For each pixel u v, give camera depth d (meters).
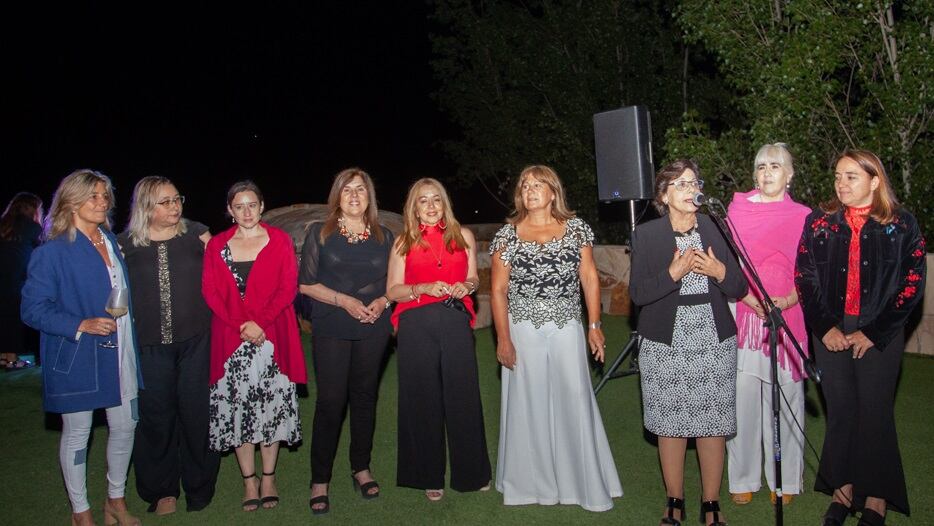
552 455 4.14
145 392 4.03
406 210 4.18
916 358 6.93
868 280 3.63
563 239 3.99
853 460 3.75
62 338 3.64
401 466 4.25
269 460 4.30
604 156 6.98
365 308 4.12
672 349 3.72
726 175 8.67
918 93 7.27
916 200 7.50
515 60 12.16
